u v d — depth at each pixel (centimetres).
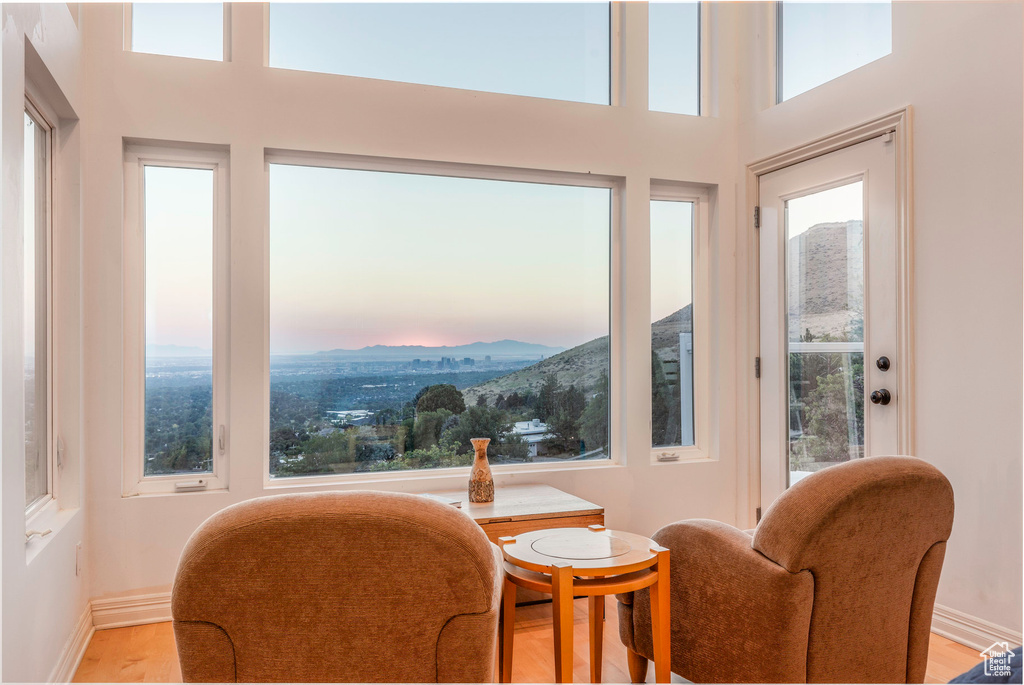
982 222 242
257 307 290
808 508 157
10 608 164
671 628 194
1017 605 227
